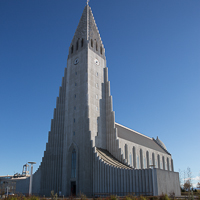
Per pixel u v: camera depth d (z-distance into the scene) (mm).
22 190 71812
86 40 75938
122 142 72375
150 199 38938
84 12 83688
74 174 61969
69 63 77875
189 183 84438
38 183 68500
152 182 46875
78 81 72000
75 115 68250
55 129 71375
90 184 57406
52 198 34625
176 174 57188
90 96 68312
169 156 107250
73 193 60906
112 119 69750
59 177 65062
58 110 73438
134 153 77812
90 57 73688
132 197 36656
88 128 62969
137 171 49688
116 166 55344
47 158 68938
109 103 72250
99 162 57156
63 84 76562
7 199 37562
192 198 32500
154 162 91062
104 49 81375
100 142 66625
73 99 71000
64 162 65312
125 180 50844
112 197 36656
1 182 89562
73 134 66312
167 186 50812
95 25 82375
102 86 74438
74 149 64625
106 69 77438
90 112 66250
